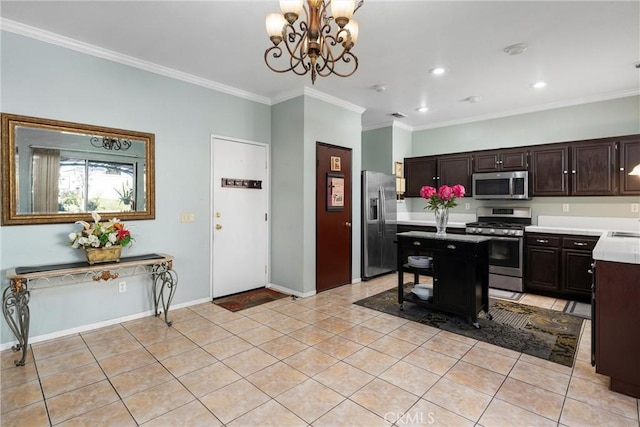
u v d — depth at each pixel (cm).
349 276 475
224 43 293
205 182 384
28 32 266
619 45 292
